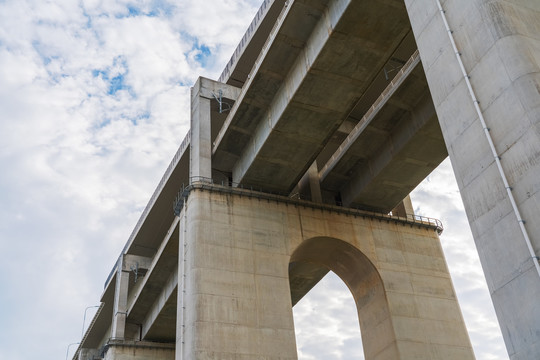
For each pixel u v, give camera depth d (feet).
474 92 47.32
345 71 83.30
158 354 145.18
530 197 40.47
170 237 116.98
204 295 86.38
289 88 88.89
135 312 150.82
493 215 43.47
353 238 103.96
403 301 100.12
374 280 103.24
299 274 125.18
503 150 43.52
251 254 93.45
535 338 38.37
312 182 110.01
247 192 99.09
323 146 96.02
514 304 40.47
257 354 84.07
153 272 132.77
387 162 100.48
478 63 47.37
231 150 104.73
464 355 98.02
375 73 83.97
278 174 101.35
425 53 54.44
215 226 93.81
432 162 100.53
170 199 139.64
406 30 78.07
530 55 44.01
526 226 40.50
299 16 82.28
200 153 101.76
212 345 82.43
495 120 44.70
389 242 106.63
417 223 111.04
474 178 45.88
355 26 77.15
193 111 109.50
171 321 142.51
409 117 96.43
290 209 101.81
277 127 91.97
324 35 80.07
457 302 104.06
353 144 103.09
